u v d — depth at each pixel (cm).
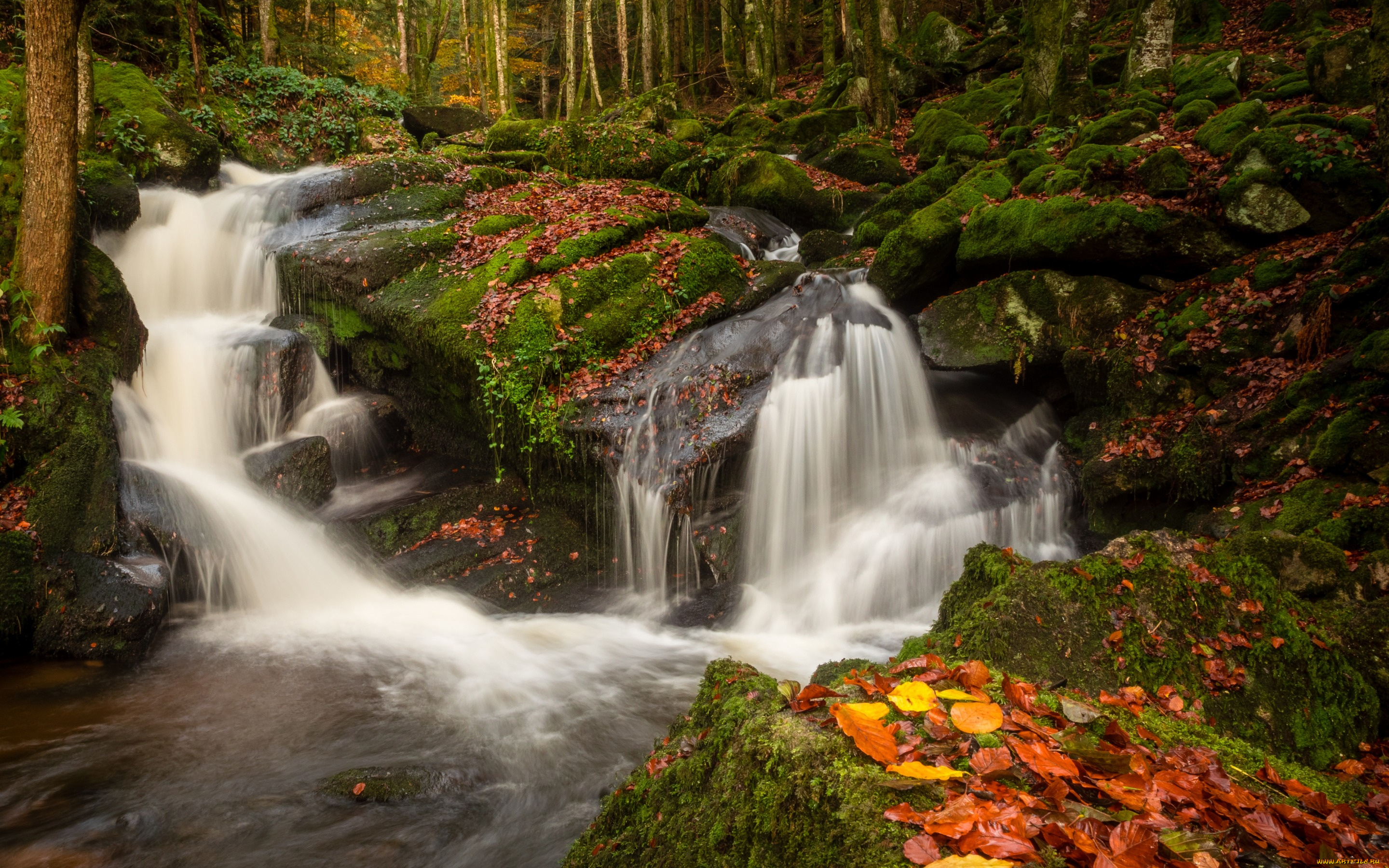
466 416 926
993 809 180
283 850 387
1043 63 1315
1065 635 372
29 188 736
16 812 414
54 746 486
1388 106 693
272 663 620
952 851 171
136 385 866
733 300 984
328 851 387
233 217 1160
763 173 1432
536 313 862
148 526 710
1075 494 750
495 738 504
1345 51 988
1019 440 842
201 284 1094
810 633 694
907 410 871
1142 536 416
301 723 521
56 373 733
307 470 872
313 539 796
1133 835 171
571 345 862
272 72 1719
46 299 741
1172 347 732
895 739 215
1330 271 678
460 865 378
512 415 839
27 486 670
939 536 726
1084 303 816
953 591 471
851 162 1498
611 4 3738
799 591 738
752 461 777
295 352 966
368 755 479
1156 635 368
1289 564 451
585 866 289
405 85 2509
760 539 765
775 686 283
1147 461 679
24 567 621
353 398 1017
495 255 969
